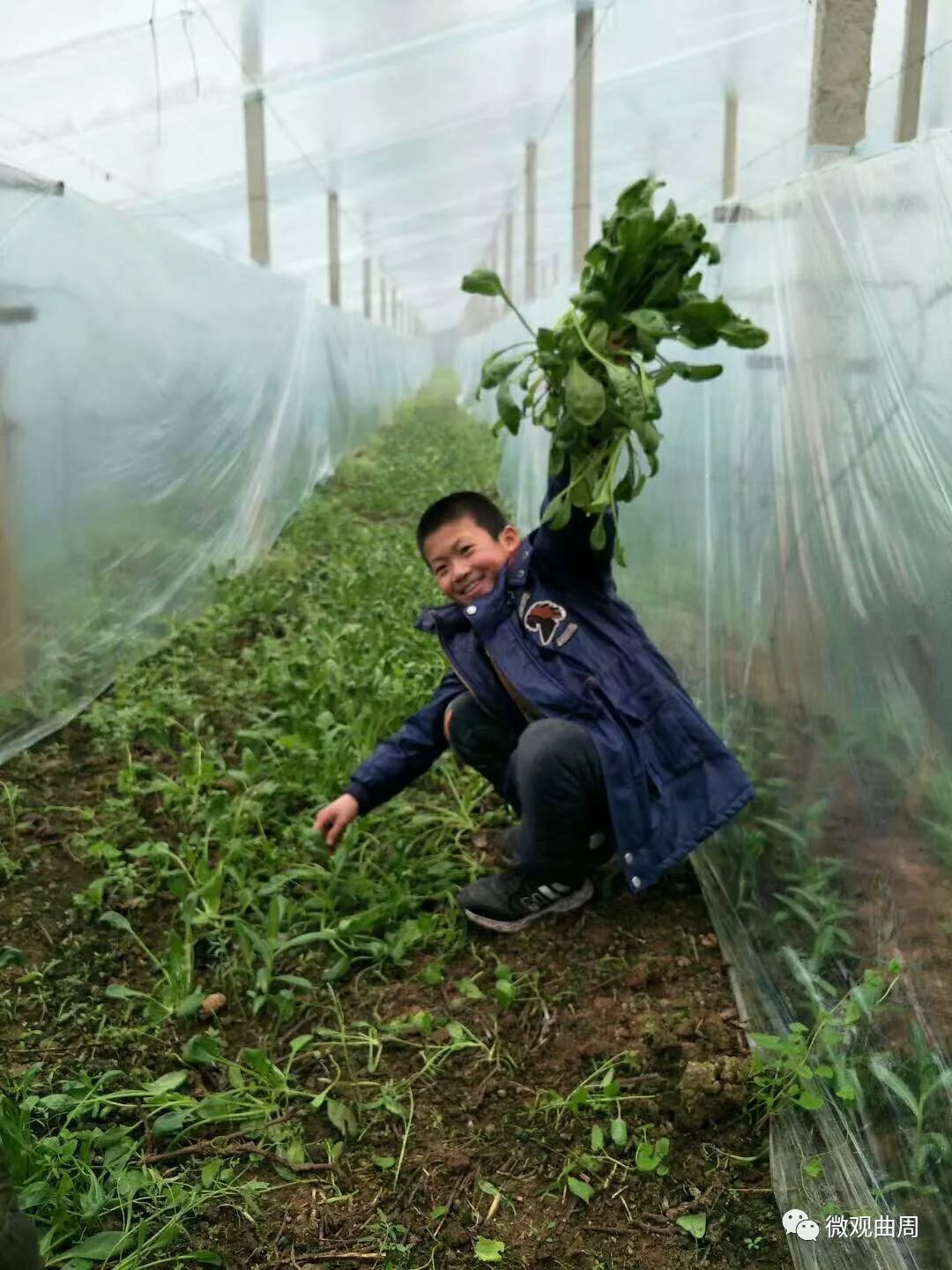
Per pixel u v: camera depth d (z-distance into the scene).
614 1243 1.87
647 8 6.68
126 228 4.67
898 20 5.04
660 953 2.66
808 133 3.39
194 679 4.51
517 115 9.62
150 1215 1.91
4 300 3.59
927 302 1.82
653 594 4.21
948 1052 1.67
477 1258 1.84
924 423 1.83
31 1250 1.39
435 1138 2.10
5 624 3.73
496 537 2.81
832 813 2.27
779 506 2.68
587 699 2.57
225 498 6.38
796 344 2.56
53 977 2.58
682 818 2.50
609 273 2.22
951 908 1.72
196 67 6.56
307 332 9.52
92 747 3.89
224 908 2.79
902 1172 1.76
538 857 2.63
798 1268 1.79
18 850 3.12
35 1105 2.09
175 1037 2.38
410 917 2.78
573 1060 2.28
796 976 2.31
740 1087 2.08
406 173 11.70
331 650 4.31
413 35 6.91
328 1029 2.39
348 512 8.66
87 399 4.29
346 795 2.85
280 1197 1.97
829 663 2.32
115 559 4.61
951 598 1.72
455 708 2.83
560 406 2.37
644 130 9.99
